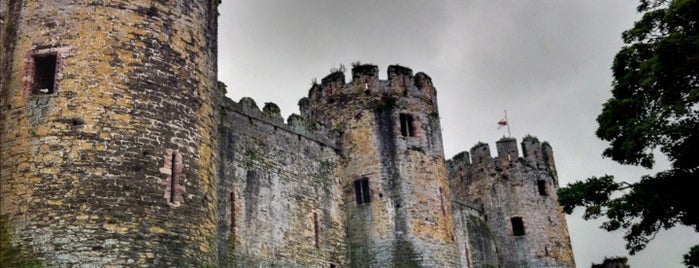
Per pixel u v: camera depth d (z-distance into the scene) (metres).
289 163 27.08
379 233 28.27
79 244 15.27
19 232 15.40
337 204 28.77
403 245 27.86
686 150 19.03
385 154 29.59
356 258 28.16
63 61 16.91
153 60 17.62
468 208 39.50
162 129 17.16
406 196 28.77
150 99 17.22
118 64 17.09
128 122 16.70
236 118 25.55
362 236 28.47
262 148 26.12
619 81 20.69
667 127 18.94
